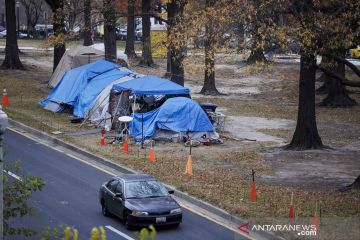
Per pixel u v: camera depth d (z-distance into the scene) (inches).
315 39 2970.0
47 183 3321.9
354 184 3112.7
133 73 5280.5
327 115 5723.4
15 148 4183.1
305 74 4114.2
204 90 6993.1
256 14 3120.1
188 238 2476.6
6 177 1882.4
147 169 3567.9
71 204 2955.2
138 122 4461.1
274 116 5595.5
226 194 3026.6
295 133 4200.3
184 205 2960.1
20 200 1930.4
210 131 4443.9
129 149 4138.8
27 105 5836.6
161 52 5477.4
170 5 5083.7
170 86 4630.9
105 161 3809.1
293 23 3257.9
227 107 6058.1
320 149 4158.5
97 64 5570.9
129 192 2667.3
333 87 6279.5
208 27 3410.4
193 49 4165.8
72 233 1181.7
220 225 2657.5
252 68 3358.8
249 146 4284.0
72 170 3641.7
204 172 3494.1
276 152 4074.8
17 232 2116.1
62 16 6023.6
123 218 2623.0
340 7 3024.1
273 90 7391.7
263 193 3034.0
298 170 3567.9
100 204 2938.0
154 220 2556.6
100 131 4746.6
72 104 5354.3
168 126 4397.1
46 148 4234.7
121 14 6141.7
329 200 2888.8
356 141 4503.0
